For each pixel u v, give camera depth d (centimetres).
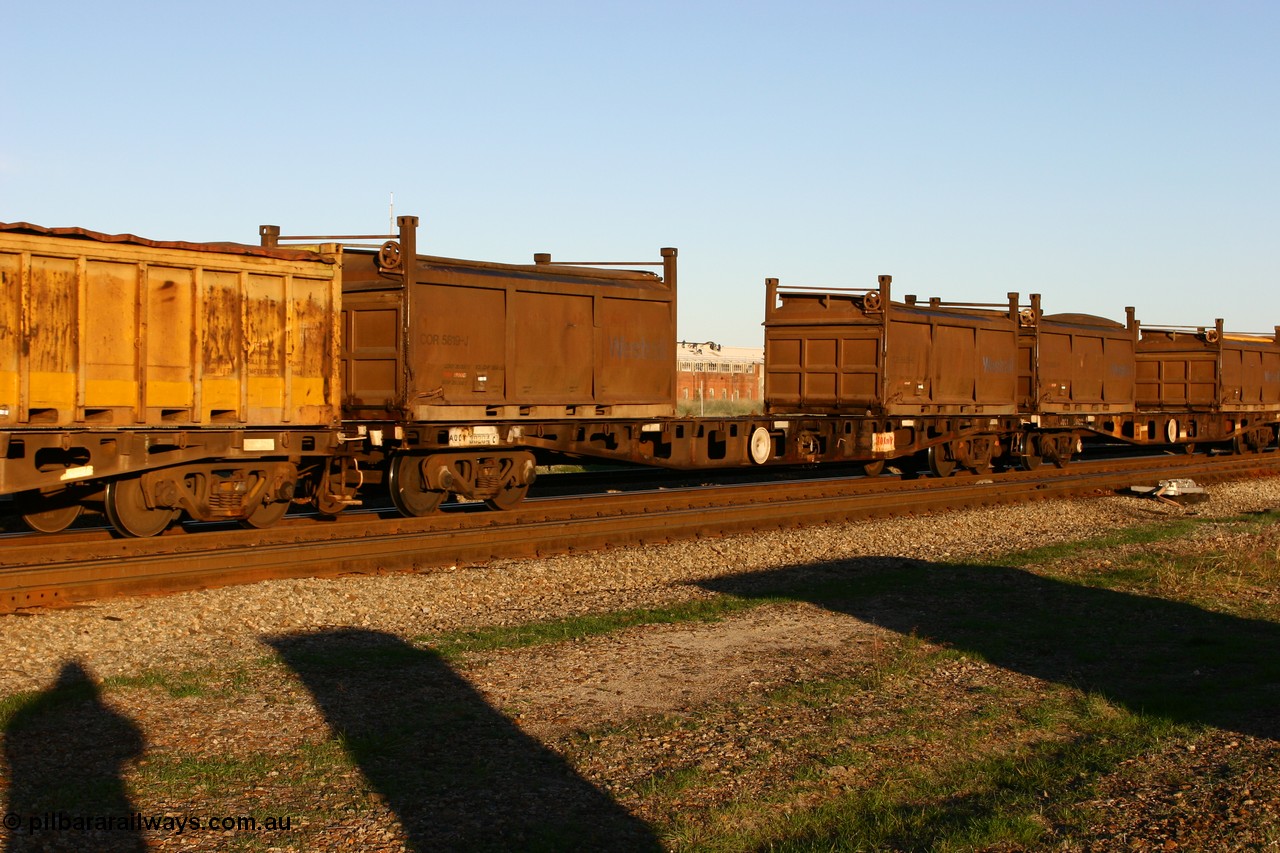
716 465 2078
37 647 926
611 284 1895
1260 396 3712
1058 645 1030
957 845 580
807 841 591
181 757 698
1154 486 2408
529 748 731
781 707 826
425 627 1084
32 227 1189
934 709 825
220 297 1373
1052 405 2842
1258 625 1116
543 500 1880
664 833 602
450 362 1648
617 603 1210
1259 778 680
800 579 1373
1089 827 610
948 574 1394
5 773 661
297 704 810
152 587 1149
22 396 1199
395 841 586
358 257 1691
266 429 1438
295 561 1265
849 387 2366
